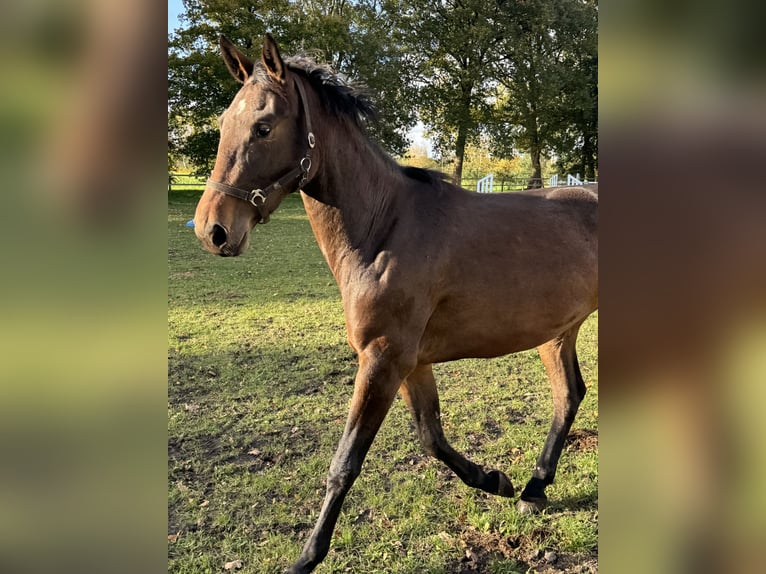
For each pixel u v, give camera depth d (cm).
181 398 373
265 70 190
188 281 730
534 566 214
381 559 219
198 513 250
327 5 2256
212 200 182
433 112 2345
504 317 217
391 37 2311
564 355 266
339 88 205
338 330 524
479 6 2188
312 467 285
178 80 1823
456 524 241
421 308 202
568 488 265
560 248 222
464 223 212
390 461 293
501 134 2312
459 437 319
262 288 696
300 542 230
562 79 2111
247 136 183
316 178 202
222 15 1908
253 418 344
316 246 1037
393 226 205
